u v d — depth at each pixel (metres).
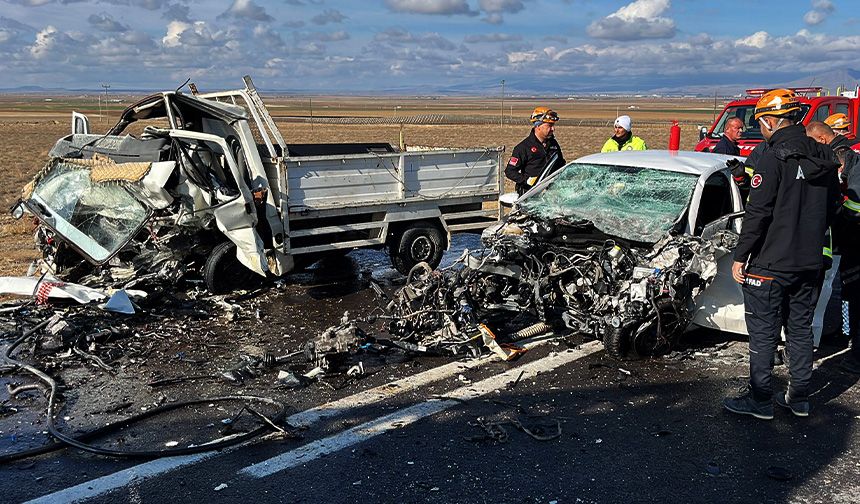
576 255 6.71
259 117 8.78
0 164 29.17
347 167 8.95
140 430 4.89
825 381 5.93
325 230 8.85
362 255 11.10
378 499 3.99
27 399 5.43
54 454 4.50
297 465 4.38
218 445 4.59
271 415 5.12
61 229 8.14
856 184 6.18
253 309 8.00
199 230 8.70
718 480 4.24
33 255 10.76
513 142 45.44
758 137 14.23
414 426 4.96
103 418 5.09
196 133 8.19
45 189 8.74
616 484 4.18
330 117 89.81
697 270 6.08
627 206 6.84
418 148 11.62
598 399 5.48
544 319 6.81
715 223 6.44
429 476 4.26
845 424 5.07
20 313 7.48
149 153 8.33
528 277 6.84
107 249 8.05
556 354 6.52
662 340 6.31
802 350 5.10
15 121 78.31
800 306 5.08
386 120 80.94
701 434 4.88
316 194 8.75
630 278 6.26
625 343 6.23
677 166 7.06
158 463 4.39
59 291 7.63
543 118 9.09
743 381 5.86
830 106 14.22
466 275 6.69
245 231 8.11
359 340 6.06
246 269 8.75
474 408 5.29
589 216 6.89
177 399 5.46
